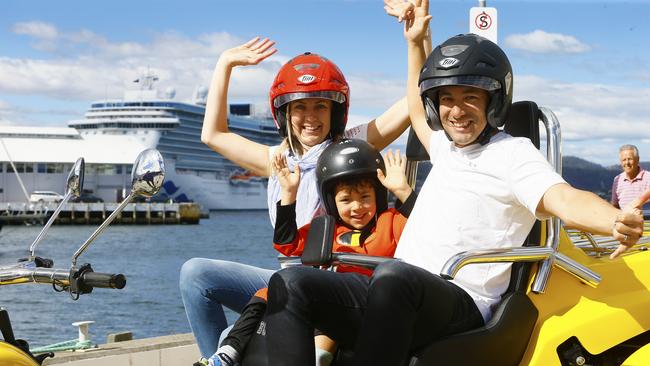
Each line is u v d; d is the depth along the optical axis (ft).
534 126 10.86
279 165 11.35
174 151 335.26
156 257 154.30
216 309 11.64
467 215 10.16
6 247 164.04
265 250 175.73
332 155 11.18
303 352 9.04
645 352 10.33
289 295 9.12
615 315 10.52
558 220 10.39
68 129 311.68
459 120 10.29
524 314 10.07
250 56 13.79
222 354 9.92
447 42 10.36
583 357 10.22
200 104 358.84
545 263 10.18
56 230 220.84
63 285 8.66
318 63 12.66
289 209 11.34
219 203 346.74
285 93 12.62
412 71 12.46
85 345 19.70
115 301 92.43
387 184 11.22
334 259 9.96
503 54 10.26
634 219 8.39
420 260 10.39
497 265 10.16
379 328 8.96
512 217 10.11
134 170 9.12
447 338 9.45
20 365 8.59
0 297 93.97
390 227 11.27
